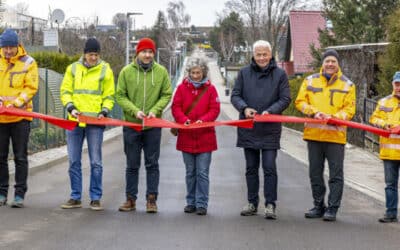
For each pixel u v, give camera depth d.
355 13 27.89
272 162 8.78
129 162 9.02
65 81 9.08
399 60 16.78
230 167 15.26
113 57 38.28
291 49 53.91
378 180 13.72
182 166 15.06
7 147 9.16
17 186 9.15
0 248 6.95
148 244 7.26
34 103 17.05
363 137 20.45
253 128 8.76
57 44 32.81
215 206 9.77
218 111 9.02
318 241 7.58
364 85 21.98
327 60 8.73
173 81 79.06
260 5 63.28
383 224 8.77
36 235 7.55
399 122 8.89
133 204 9.16
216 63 125.94
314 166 8.90
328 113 8.73
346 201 10.77
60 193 10.66
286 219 8.87
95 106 8.99
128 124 8.78
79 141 9.15
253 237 7.70
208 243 7.36
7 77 8.95
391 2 27.42
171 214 9.00
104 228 7.98
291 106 32.53
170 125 8.77
